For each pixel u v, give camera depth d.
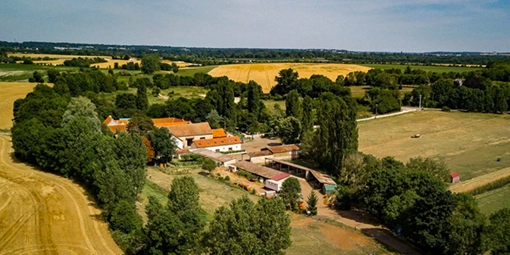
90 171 62.28
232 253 36.88
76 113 94.25
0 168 77.88
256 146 116.81
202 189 75.62
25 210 57.41
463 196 52.44
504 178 77.62
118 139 61.12
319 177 82.50
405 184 60.78
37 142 76.81
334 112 88.06
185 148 105.62
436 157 99.25
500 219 43.47
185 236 41.72
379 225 62.38
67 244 47.88
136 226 50.59
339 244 54.31
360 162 77.31
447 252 47.59
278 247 38.38
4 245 47.31
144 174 61.09
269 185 78.00
